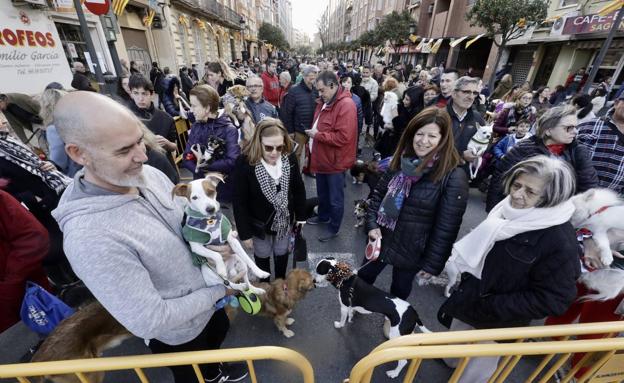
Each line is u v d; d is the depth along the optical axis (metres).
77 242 0.92
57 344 1.64
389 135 5.30
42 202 2.34
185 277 1.26
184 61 16.67
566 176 1.28
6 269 1.60
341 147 3.31
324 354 2.31
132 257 1.00
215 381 2.00
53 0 7.02
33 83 6.36
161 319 1.04
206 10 19.22
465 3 18.44
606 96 7.11
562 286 1.34
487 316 1.64
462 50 18.78
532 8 9.61
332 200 3.65
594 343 1.21
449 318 2.06
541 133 2.39
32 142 4.52
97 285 0.93
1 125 2.20
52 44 6.94
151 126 3.15
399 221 2.07
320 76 3.16
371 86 8.22
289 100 4.57
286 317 2.56
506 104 5.62
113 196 1.02
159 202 1.23
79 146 0.90
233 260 1.52
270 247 2.56
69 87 7.35
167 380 2.09
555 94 9.43
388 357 1.14
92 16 8.49
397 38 22.56
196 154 3.08
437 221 1.93
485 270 1.62
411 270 2.20
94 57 4.91
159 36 13.97
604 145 2.58
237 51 31.77
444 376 2.15
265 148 2.04
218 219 1.34
